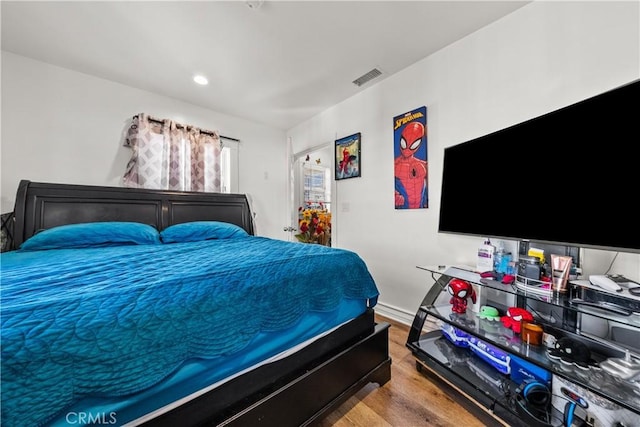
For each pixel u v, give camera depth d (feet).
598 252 4.25
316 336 3.77
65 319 2.03
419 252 7.25
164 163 8.73
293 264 3.93
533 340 3.90
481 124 5.92
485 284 4.40
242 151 11.21
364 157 8.91
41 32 5.91
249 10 5.32
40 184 6.63
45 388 1.77
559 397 3.53
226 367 2.75
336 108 9.98
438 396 4.49
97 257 4.41
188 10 5.31
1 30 5.84
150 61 7.11
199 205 9.09
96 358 1.98
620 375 3.09
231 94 9.08
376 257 8.52
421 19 5.63
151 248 5.64
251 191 11.50
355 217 9.27
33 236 5.87
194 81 8.20
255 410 2.84
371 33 6.06
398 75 7.75
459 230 5.55
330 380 3.74
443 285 5.42
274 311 3.20
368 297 4.60
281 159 12.58
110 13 5.37
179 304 2.54
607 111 3.36
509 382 4.13
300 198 12.97
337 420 3.97
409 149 7.37
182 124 9.32
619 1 4.19
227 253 4.81
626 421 3.00
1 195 6.53
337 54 6.86
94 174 7.78
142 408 2.21
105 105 8.00
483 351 4.69
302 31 5.97
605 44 4.32
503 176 4.69
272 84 8.42
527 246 4.57
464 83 6.23
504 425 3.62
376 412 4.13
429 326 6.36
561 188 3.82
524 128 4.37
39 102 7.00
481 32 5.92
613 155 3.28
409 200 7.40
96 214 7.24
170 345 2.34
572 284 3.74
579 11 4.58
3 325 1.86
